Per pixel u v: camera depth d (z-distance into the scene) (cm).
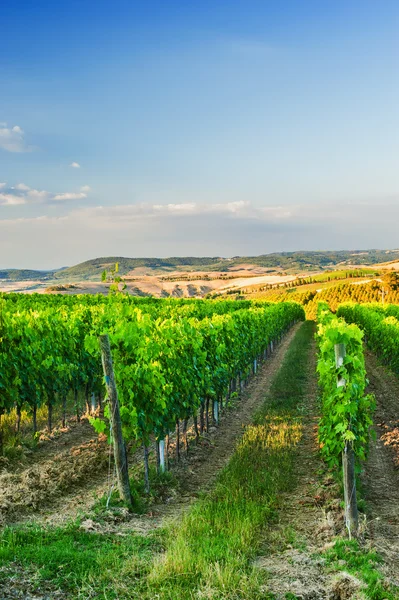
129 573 524
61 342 1234
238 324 1752
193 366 1109
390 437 1111
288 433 1143
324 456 915
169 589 489
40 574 499
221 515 681
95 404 1486
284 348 3306
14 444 1019
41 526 639
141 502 764
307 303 9600
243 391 1761
